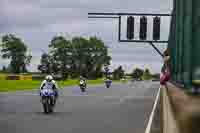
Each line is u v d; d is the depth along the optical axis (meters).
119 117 27.44
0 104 39.22
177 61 11.66
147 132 19.53
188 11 5.93
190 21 5.29
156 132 19.47
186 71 5.64
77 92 71.19
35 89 77.88
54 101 30.61
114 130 20.31
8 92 64.56
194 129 2.34
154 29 51.53
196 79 3.04
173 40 15.98
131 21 51.62
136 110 33.75
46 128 20.91
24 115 28.12
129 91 81.94
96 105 39.69
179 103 3.09
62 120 25.03
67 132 19.41
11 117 26.61
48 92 30.11
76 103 42.38
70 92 70.75
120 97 56.28
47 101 30.03
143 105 40.19
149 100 49.47
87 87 106.25
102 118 26.64
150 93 72.75
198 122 2.33
